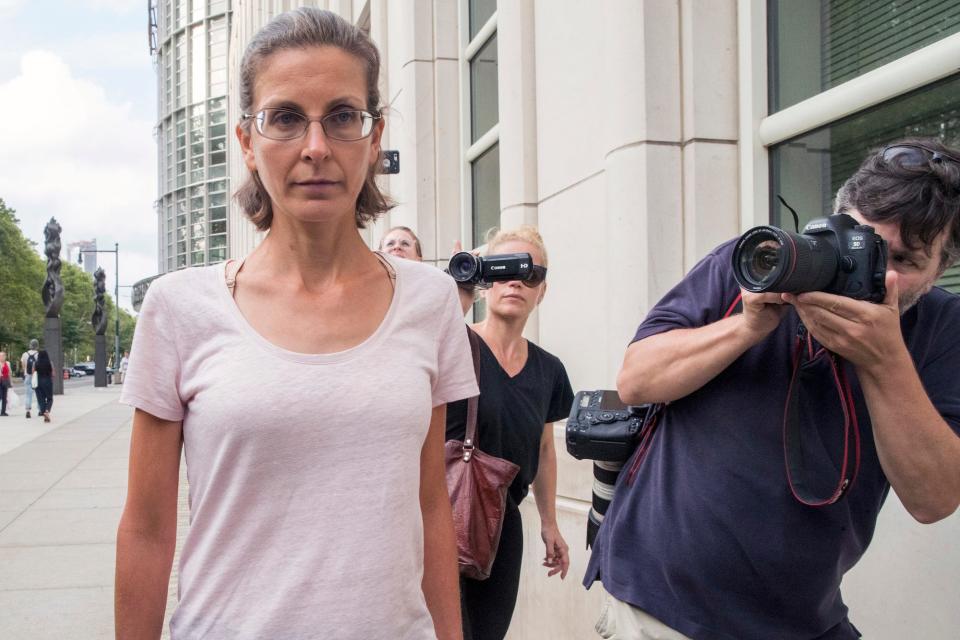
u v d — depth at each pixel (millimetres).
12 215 60812
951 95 2131
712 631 1565
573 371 3674
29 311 62500
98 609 4809
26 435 14711
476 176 5871
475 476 2490
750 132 2857
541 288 2912
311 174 1311
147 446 1344
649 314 1725
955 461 1404
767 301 1354
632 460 1794
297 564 1264
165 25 68312
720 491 1550
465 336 1546
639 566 1660
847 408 1483
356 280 1422
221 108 62094
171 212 66125
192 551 1314
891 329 1300
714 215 2928
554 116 3871
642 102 2990
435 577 1536
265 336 1326
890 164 1379
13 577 5465
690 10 2928
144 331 1340
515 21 4180
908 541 2025
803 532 1514
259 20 22000
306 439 1270
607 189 3203
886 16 2393
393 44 7023
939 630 1934
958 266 2150
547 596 3842
